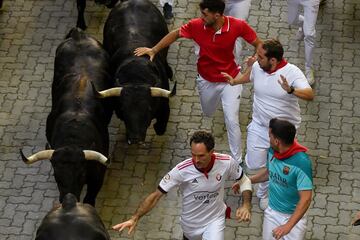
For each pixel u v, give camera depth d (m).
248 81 18.33
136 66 19.94
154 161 20.73
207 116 20.69
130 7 21.91
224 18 18.67
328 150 20.83
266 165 16.86
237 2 21.17
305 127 21.42
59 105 19.72
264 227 16.56
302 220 16.41
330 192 19.75
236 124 19.45
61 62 20.86
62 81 20.34
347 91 22.41
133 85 19.55
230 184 19.95
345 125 21.45
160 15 22.27
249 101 22.23
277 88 17.52
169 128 21.56
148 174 20.41
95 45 21.25
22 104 22.50
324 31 24.20
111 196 19.91
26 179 20.41
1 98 22.69
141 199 19.80
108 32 21.86
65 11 25.53
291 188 15.85
